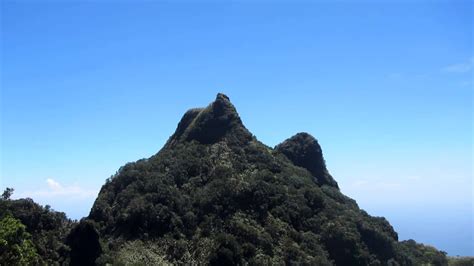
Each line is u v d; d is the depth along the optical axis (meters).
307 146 122.12
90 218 96.44
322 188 112.44
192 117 123.25
